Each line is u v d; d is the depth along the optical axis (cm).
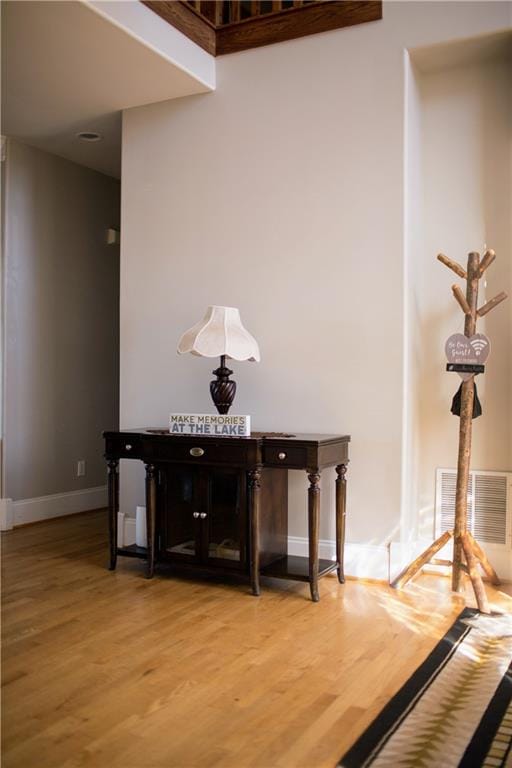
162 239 404
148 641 259
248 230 379
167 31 348
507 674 230
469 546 318
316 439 308
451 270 363
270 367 372
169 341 402
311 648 253
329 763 175
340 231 355
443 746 183
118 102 403
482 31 325
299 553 361
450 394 364
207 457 323
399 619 286
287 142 369
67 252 507
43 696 212
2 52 340
